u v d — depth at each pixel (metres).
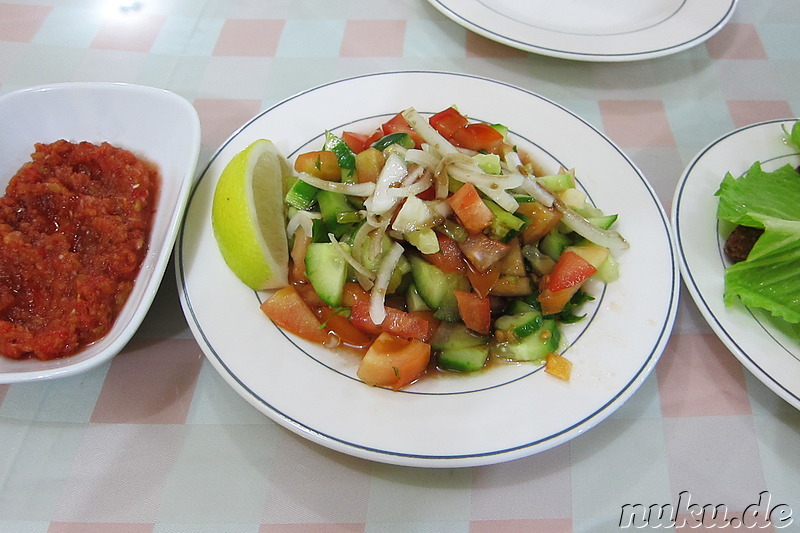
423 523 0.22
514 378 0.23
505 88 0.32
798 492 0.23
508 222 0.25
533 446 0.21
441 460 0.21
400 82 0.32
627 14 0.37
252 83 0.35
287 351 0.24
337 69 0.36
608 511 0.22
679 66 0.37
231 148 0.29
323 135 0.30
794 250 0.25
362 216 0.26
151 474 0.22
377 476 0.23
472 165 0.26
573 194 0.28
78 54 0.36
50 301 0.25
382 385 0.23
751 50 0.38
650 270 0.26
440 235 0.26
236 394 0.24
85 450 0.23
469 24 0.35
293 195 0.27
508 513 0.22
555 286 0.25
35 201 0.27
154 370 0.25
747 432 0.24
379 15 0.39
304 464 0.23
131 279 0.25
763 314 0.25
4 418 0.23
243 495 0.22
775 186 0.28
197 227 0.26
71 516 0.21
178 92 0.34
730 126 0.34
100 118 0.30
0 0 0.39
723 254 0.27
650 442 0.24
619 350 0.24
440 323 0.26
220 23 0.38
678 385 0.25
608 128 0.34
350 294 0.26
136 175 0.28
